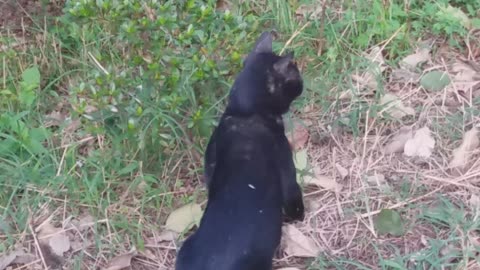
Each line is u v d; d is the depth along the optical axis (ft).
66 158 4.00
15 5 4.75
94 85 3.80
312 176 3.87
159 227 3.74
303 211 3.64
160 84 3.76
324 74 4.39
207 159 3.56
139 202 3.83
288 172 3.51
